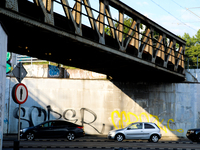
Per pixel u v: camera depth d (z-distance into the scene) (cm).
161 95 3055
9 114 2977
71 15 1394
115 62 2092
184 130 3036
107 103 3022
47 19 1250
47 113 3009
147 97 3033
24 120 2995
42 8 1218
